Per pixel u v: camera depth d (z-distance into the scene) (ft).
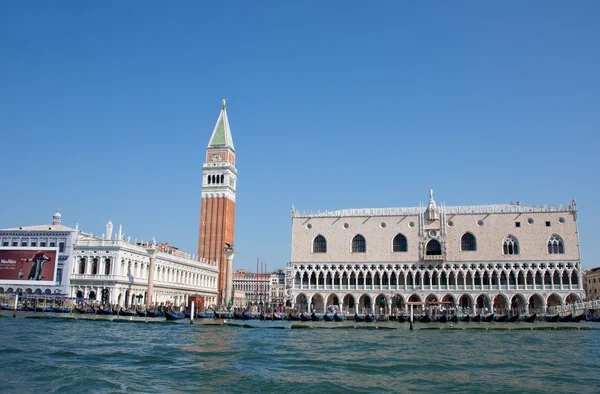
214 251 611.88
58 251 424.46
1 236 438.40
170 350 175.63
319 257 450.30
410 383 126.00
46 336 210.38
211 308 473.67
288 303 545.85
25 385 116.98
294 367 146.92
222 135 633.61
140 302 453.17
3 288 422.41
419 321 343.46
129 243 440.45
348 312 442.50
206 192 621.72
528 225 423.64
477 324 321.32
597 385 123.95
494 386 122.83
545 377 133.90
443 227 433.89
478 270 423.64
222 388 117.91
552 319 343.87
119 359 154.30
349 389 118.73
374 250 442.50
